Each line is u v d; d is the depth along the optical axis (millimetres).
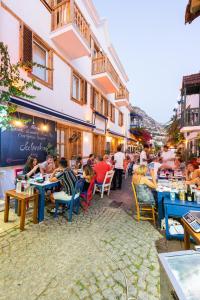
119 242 3467
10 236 3488
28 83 4195
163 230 4004
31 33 6246
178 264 1326
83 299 2156
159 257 1397
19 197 3762
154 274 2627
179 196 3916
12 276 2467
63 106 8391
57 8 7492
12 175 5547
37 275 2504
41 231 3746
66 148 8773
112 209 5328
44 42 7039
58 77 7980
